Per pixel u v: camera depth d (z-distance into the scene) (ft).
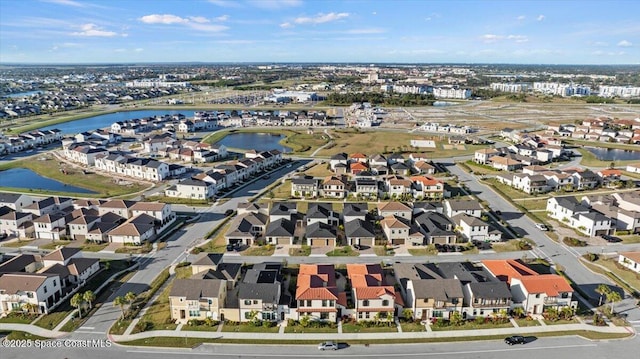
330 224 364.17
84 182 519.19
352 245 329.93
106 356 205.67
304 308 232.32
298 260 305.53
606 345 212.64
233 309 233.35
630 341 215.51
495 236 335.88
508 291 235.20
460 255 313.53
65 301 253.65
